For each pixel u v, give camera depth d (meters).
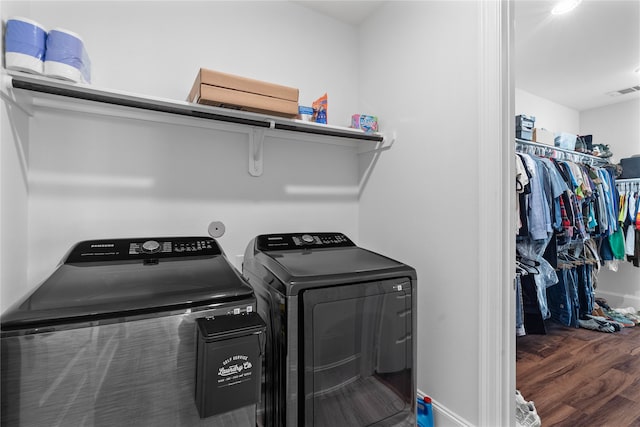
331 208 2.11
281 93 1.44
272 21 1.90
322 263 1.30
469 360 1.41
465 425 1.40
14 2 1.13
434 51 1.60
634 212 3.53
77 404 0.73
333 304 1.12
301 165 2.00
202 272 1.07
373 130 1.91
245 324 0.85
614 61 3.03
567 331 3.12
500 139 1.29
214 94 1.30
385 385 1.24
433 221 1.60
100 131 1.43
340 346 1.13
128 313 0.78
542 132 3.12
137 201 1.51
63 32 1.08
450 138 1.51
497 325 1.30
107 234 1.44
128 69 1.49
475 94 1.39
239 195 1.78
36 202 1.29
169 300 0.84
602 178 3.46
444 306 1.53
